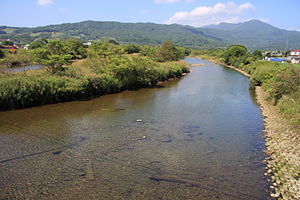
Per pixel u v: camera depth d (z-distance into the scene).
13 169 10.56
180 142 14.44
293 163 11.51
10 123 17.31
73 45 47.44
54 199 8.49
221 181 9.98
